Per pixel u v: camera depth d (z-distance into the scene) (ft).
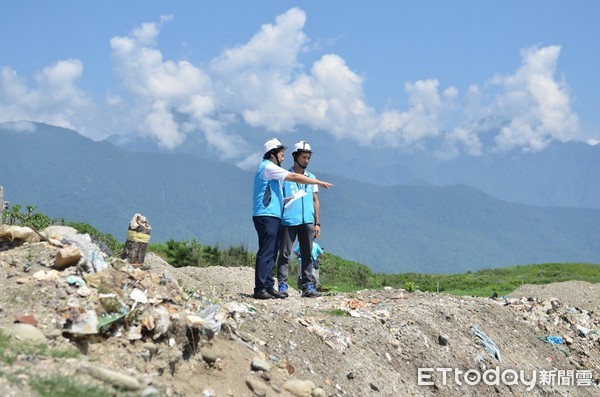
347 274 103.76
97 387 17.24
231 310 27.02
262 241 34.27
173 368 20.88
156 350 20.81
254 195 34.37
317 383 24.81
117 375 17.98
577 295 62.03
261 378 22.72
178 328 21.58
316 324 28.94
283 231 37.91
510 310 41.78
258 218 34.09
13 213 61.93
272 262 34.81
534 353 37.50
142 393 18.06
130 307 21.88
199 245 81.76
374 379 27.07
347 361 27.17
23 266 23.25
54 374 17.13
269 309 30.09
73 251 23.43
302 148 37.83
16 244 25.21
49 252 24.31
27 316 20.13
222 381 21.57
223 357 22.57
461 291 90.74
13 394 15.66
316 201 39.37
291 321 28.27
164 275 26.35
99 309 21.27
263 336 26.08
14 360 17.52
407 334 31.73
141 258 28.55
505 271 128.16
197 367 21.59
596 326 44.91
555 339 40.45
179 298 24.90
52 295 21.52
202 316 23.26
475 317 37.42
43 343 19.11
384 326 31.86
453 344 32.99
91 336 20.10
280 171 33.12
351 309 34.09
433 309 36.09
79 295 21.77
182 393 19.80
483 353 33.58
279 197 34.32
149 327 20.94
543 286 65.67
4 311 20.52
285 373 24.03
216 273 52.16
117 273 23.95
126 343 20.42
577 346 40.91
